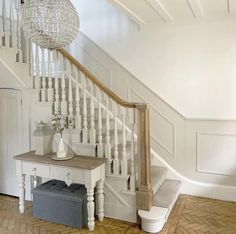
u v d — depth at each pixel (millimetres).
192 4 2887
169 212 3031
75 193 2893
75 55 4453
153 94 3873
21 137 3533
